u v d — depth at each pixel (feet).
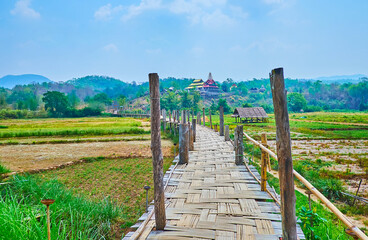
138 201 19.72
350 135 74.74
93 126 96.78
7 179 21.01
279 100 8.48
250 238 10.31
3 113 197.57
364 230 17.15
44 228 10.90
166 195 15.62
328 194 24.84
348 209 21.57
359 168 35.50
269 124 124.47
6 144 53.67
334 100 358.02
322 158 42.73
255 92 440.45
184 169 22.20
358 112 259.39
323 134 77.30
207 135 50.44
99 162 35.01
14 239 10.00
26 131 74.69
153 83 11.49
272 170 33.22
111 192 22.00
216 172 20.84
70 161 35.42
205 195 15.46
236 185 17.21
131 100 378.12
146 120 136.56
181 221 12.05
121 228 14.64
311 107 277.23
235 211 12.96
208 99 368.68
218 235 10.66
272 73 8.63
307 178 29.58
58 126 98.27
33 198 16.76
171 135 63.00
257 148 44.65
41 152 43.52
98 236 13.29
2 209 11.57
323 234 13.80
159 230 11.31
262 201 14.61
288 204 8.70
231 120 153.28
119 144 52.85
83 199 17.87
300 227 11.62
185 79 538.06
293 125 113.50
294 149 52.31
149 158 37.52
